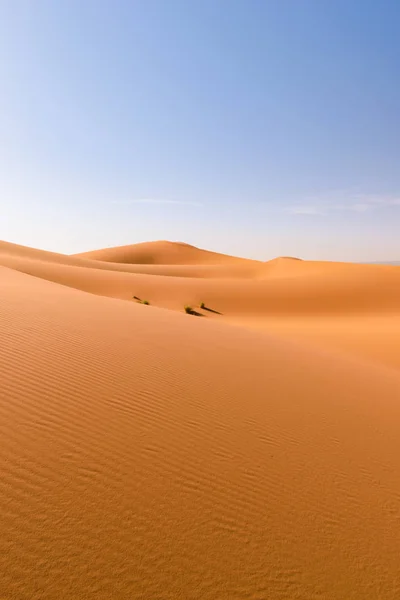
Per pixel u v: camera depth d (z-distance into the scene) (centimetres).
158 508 288
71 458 331
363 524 316
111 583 218
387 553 286
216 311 3375
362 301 3578
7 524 245
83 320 888
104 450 354
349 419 536
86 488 295
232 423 461
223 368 673
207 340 889
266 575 245
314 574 253
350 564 268
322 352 1096
